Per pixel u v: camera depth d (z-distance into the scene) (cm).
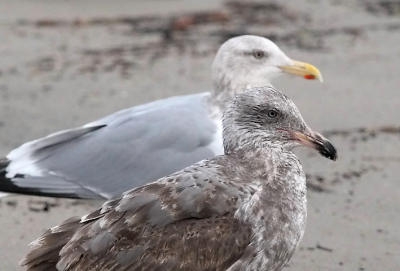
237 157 916
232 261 868
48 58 2170
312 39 2328
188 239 860
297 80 2002
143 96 1886
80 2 2730
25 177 1194
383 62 2131
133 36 2366
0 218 1270
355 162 1523
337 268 1155
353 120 1741
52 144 1224
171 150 1206
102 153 1215
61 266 858
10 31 2402
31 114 1780
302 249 1203
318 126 1706
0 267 1127
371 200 1370
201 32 2395
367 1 2727
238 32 2380
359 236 1250
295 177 910
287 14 2580
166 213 864
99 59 2161
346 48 2245
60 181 1202
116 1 2745
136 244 859
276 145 932
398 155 1558
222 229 863
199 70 2066
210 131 1222
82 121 1742
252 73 1333
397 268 1162
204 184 873
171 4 2712
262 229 872
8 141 1636
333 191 1402
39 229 1238
